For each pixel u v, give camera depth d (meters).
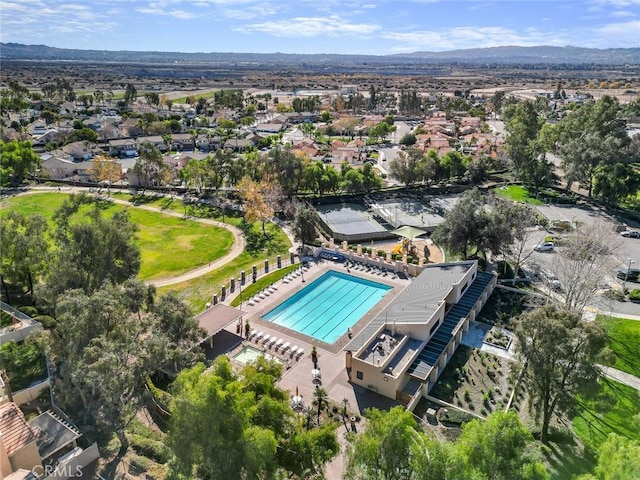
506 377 41.53
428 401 38.88
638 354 44.38
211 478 25.03
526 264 63.66
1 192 103.50
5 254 49.88
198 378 27.33
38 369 40.19
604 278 58.47
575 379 29.72
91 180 116.50
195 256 69.62
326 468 31.44
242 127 196.38
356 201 96.69
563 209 86.31
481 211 60.09
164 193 104.06
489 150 127.00
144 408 36.81
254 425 25.95
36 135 163.75
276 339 47.44
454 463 22.86
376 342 43.41
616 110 105.62
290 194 96.19
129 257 49.12
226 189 104.00
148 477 28.83
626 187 81.56
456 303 50.75
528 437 25.19
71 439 31.00
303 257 68.50
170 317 37.25
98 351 29.34
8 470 28.20
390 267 63.50
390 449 24.03
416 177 99.25
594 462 31.47
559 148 110.25
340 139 174.75
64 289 42.75
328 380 41.41
